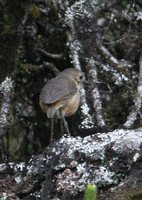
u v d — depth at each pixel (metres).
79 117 12.65
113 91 12.23
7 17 12.26
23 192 9.68
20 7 12.22
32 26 12.64
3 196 9.63
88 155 9.33
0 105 12.04
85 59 12.23
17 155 13.29
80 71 12.02
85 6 12.34
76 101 11.80
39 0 12.38
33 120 13.23
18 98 12.88
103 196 8.85
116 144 9.20
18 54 12.34
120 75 12.08
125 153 9.03
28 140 13.33
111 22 12.91
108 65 12.20
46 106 11.48
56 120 13.23
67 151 9.55
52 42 12.88
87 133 11.41
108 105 12.20
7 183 9.78
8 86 11.89
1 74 12.34
